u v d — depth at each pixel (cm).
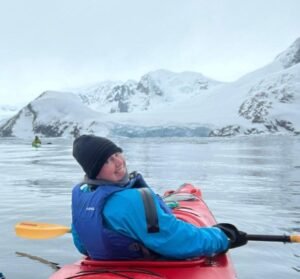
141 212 281
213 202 779
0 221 639
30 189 954
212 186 977
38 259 462
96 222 288
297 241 334
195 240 295
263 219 643
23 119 6212
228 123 4975
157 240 284
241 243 331
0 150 2739
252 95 5406
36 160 1805
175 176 1161
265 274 414
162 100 11525
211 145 2945
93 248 296
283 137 4081
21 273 421
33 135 5906
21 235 388
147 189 291
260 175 1179
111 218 284
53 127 5803
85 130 5338
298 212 690
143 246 290
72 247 502
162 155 2014
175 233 288
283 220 637
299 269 427
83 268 294
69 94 6444
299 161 1591
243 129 4825
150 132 5016
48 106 6106
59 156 2078
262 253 474
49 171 1333
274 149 2356
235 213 683
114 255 292
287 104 5028
